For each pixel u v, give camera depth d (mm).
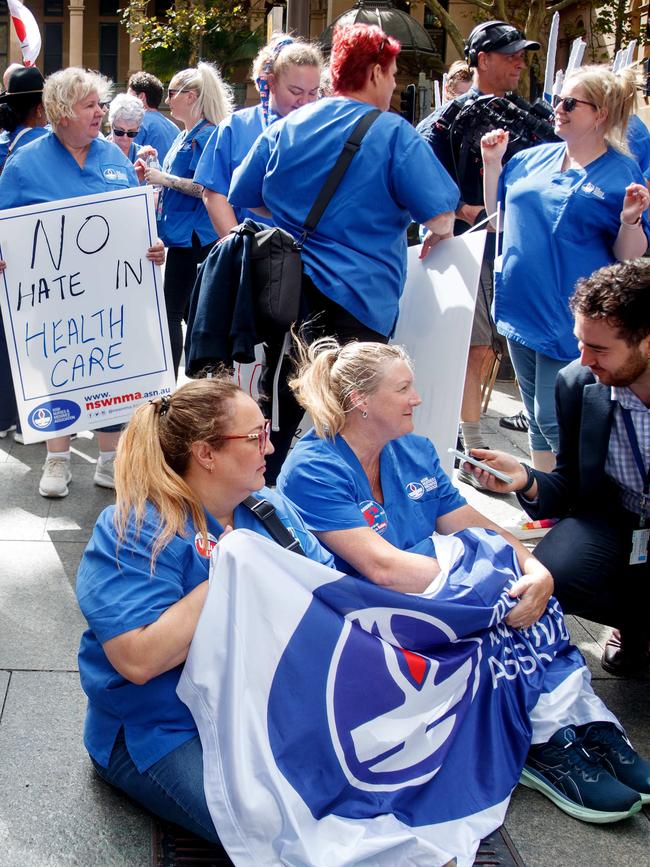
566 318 4254
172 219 5797
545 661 3021
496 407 6809
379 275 3900
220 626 2494
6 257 4465
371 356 3045
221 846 2566
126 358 4684
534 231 4246
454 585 2910
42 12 36219
